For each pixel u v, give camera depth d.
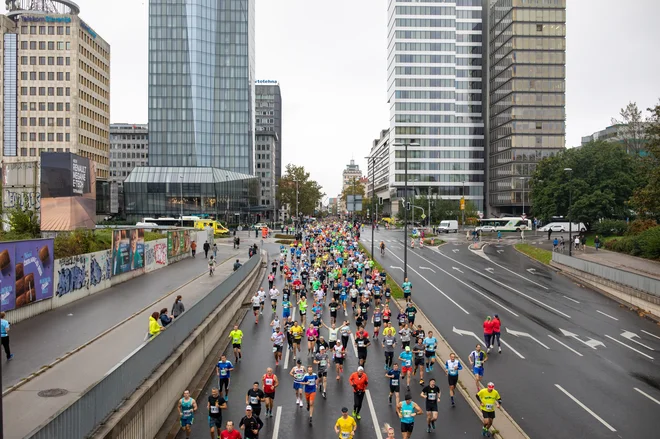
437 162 136.75
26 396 12.59
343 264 47.84
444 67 136.50
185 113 134.25
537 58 116.81
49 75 104.50
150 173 110.94
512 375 20.28
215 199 111.19
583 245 61.66
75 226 33.19
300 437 14.67
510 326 28.12
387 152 173.50
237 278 33.03
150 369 14.80
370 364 21.62
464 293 37.47
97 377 14.09
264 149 198.75
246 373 20.19
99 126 118.00
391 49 144.38
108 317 22.23
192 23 134.62
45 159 32.44
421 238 69.06
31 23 104.00
